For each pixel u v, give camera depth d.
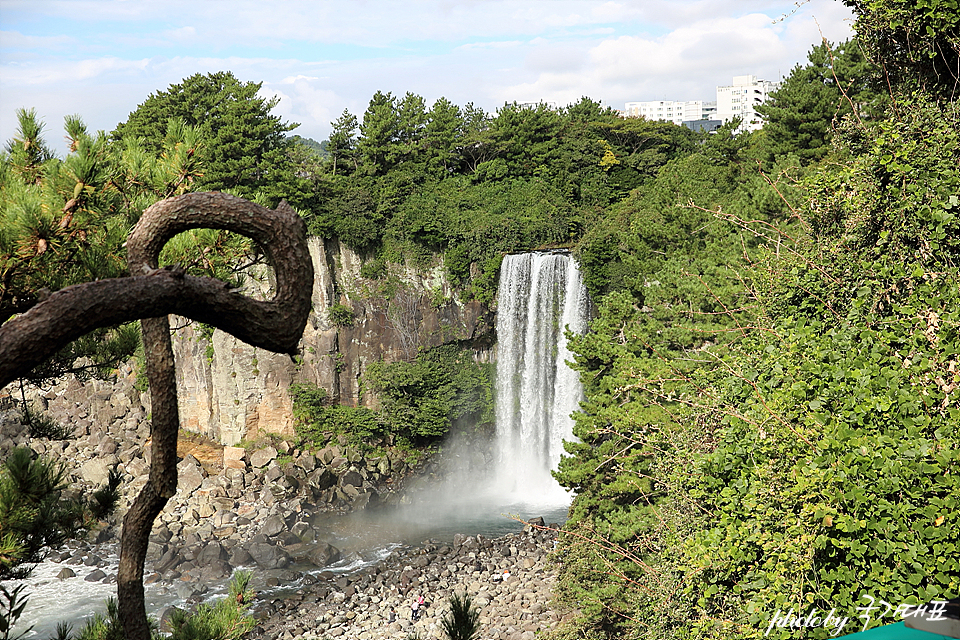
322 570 45.75
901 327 10.93
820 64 51.84
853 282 12.32
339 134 78.44
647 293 33.94
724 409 13.16
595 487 26.33
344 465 63.47
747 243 29.47
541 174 82.25
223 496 55.81
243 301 4.22
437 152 82.56
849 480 9.12
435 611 37.62
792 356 12.00
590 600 23.42
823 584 9.42
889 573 8.83
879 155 12.16
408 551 48.44
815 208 13.88
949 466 8.80
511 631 33.53
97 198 9.98
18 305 10.02
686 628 13.27
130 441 62.97
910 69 14.29
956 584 8.45
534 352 66.38
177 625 11.38
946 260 11.26
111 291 3.75
